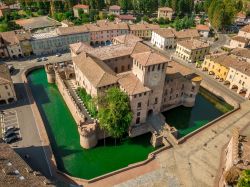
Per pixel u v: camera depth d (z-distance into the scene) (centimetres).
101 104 8619
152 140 8256
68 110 10175
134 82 8262
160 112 9875
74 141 8525
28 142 7919
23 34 14138
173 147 7881
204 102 11012
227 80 11844
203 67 13275
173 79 9288
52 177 6669
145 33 17512
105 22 17288
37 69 13150
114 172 6875
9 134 8162
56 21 19588
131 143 8444
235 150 6419
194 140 8212
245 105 10331
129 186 6531
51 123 9381
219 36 18625
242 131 8575
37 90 11462
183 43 14488
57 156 7881
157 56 8156
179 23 19338
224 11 18275
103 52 10406
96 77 8625
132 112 8162
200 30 18188
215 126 8906
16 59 13850
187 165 7238
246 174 5297
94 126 7931
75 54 10981
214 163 7325
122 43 11494
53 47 14738
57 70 11338
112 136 8400
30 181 5106
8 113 9331
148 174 6919
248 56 13225
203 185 6631
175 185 6606
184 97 10194
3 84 9538
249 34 16750
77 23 18850
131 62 10875
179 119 9838
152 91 8588
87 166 7600
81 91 10062
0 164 5338
